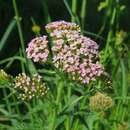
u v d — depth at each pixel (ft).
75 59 14.42
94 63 14.96
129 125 17.83
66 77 14.82
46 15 20.44
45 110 17.11
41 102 17.21
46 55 14.71
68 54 14.46
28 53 14.85
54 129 15.03
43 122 16.56
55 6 38.86
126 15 38.47
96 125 17.61
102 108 14.69
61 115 14.99
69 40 14.65
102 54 18.22
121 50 20.21
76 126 16.15
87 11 38.58
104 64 18.21
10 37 34.35
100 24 37.63
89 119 15.52
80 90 16.58
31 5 37.88
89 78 14.53
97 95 14.78
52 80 17.97
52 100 15.03
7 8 36.99
